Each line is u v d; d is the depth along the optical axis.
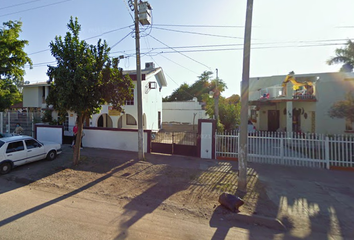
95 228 3.49
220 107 14.34
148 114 17.53
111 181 6.02
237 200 4.17
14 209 4.20
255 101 15.84
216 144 8.76
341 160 7.29
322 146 7.35
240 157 5.26
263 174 6.62
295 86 14.10
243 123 5.22
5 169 6.64
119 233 3.34
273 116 18.30
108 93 7.17
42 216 3.90
